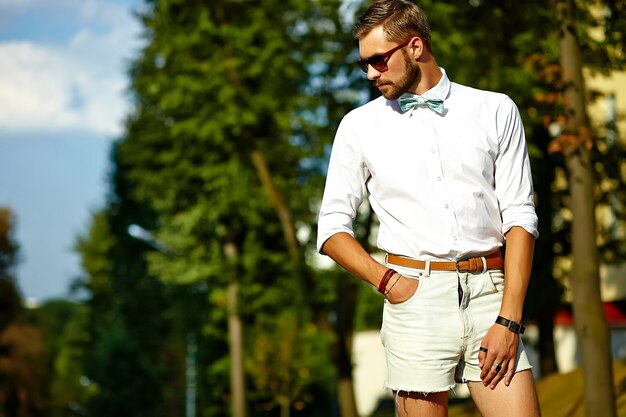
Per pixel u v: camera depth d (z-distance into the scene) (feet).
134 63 95.14
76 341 278.46
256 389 140.87
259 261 109.50
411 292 13.94
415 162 14.05
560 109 36.99
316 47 79.51
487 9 52.90
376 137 14.30
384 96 14.35
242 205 100.27
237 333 122.52
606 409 34.73
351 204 14.70
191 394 155.63
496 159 14.19
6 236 150.51
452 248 13.85
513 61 55.26
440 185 13.97
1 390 143.64
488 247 14.05
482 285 13.94
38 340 149.28
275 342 123.95
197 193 104.94
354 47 71.05
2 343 145.69
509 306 13.53
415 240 14.03
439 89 14.17
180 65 90.27
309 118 84.38
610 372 34.96
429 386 13.89
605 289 92.58
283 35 86.28
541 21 52.47
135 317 214.90
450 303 13.87
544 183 65.62
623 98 85.10
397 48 13.93
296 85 88.48
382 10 13.97
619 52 38.65
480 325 13.89
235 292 111.45
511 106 14.26
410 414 14.23
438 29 53.42
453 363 13.98
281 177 92.99
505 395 13.60
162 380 204.23
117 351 203.31
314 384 140.36
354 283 80.74
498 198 14.19
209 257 112.37
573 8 34.99
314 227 91.40
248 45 86.48
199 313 153.58
